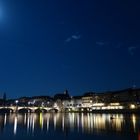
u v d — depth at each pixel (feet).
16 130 489.67
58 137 387.96
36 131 472.03
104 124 586.04
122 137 368.89
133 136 378.32
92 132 437.99
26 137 390.01
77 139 364.58
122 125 548.72
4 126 577.02
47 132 454.81
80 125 583.17
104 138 365.40
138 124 565.53
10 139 371.97
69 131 465.06
